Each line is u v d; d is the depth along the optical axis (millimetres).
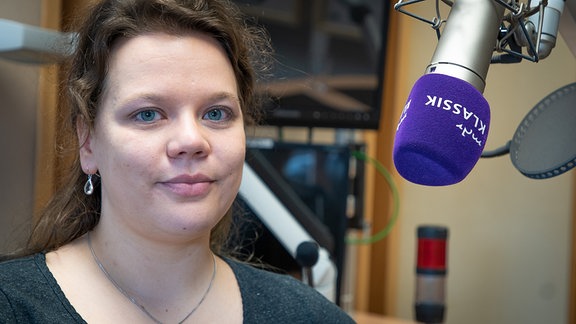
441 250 1322
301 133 2148
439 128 645
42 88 1382
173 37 799
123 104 784
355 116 1636
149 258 834
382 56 1627
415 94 667
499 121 2170
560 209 2123
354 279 2133
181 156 775
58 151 939
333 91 1618
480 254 2273
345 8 1608
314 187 1447
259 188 1211
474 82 650
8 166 1411
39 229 930
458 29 661
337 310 952
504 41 691
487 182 2254
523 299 2188
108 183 806
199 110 798
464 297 2311
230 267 938
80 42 852
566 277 2104
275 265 1229
